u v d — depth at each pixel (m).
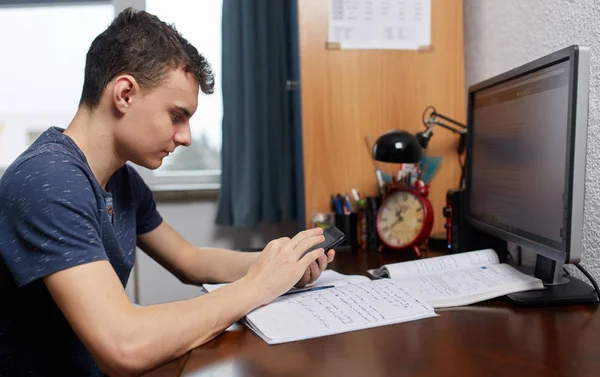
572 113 0.81
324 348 0.72
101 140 0.89
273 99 1.95
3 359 0.89
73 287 0.73
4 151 2.26
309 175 1.58
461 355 0.68
